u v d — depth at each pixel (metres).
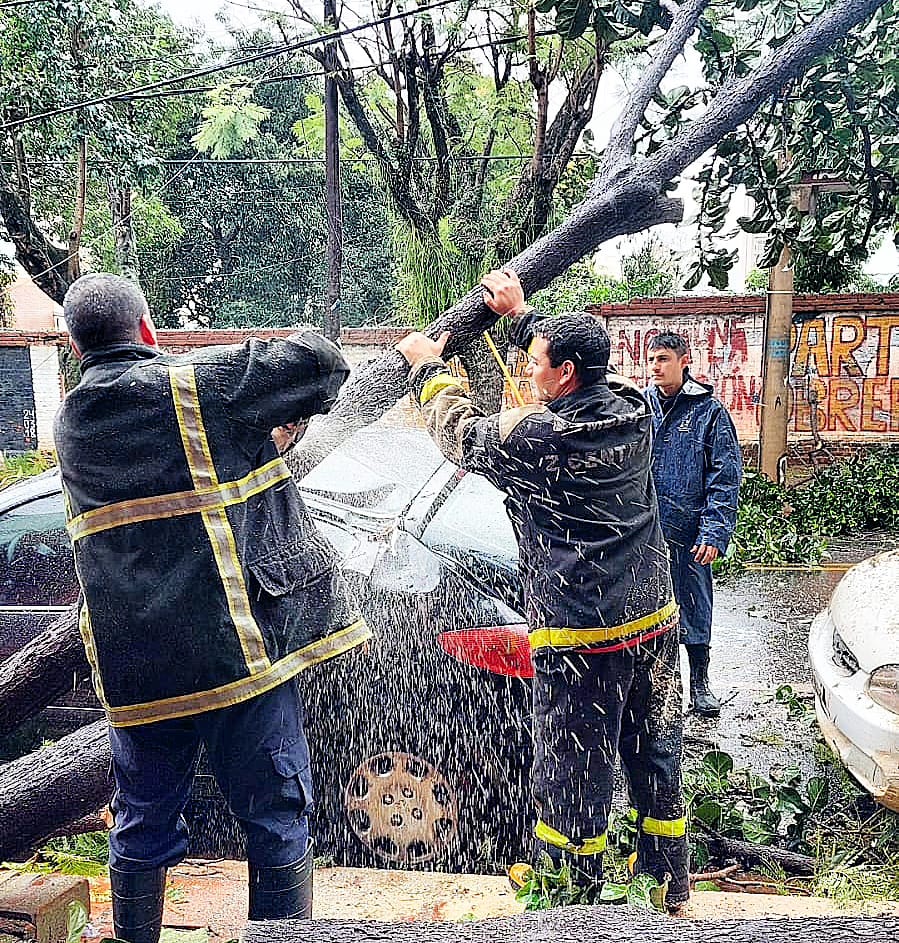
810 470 14.08
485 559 3.36
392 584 3.23
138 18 11.50
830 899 3.01
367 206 22.12
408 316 8.76
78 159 10.59
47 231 13.84
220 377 2.09
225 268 26.78
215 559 2.06
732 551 9.84
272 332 13.87
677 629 2.74
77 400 2.12
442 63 8.76
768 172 4.40
